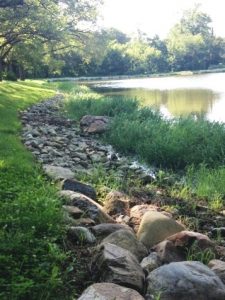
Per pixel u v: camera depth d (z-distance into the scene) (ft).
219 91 80.23
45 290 7.71
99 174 18.70
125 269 8.39
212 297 7.88
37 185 13.48
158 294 7.77
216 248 10.84
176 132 25.89
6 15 58.54
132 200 15.56
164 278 8.05
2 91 52.75
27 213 10.07
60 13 87.10
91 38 94.27
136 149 25.80
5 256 8.25
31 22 62.18
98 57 98.89
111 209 13.74
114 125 31.35
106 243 9.30
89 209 12.30
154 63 201.98
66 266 9.00
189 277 8.02
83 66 128.77
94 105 40.70
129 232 10.19
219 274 9.05
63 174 17.07
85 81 141.38
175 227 11.28
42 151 21.98
